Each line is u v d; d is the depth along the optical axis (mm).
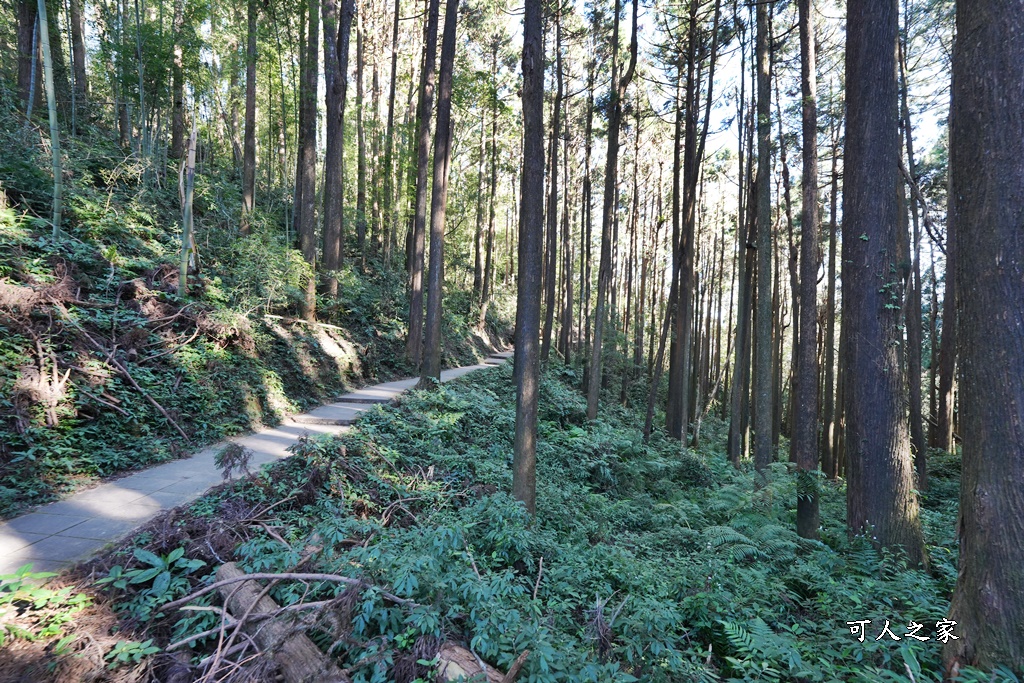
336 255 15922
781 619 5082
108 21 14180
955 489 13484
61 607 3404
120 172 11273
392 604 3869
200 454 6938
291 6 14305
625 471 12164
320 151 26984
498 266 39094
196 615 3588
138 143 14539
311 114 14414
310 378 11219
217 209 14273
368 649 3367
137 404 7012
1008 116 3535
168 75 14570
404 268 23609
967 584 3730
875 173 6660
